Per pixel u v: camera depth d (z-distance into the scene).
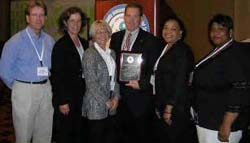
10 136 5.07
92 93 3.11
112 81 3.24
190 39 7.06
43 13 3.07
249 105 2.39
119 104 3.43
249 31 5.78
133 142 3.45
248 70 2.35
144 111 3.38
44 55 3.16
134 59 3.35
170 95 3.12
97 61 3.12
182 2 7.05
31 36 3.09
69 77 3.13
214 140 2.54
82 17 3.35
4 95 8.29
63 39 3.19
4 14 9.42
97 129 3.16
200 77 2.57
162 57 3.25
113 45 3.47
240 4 6.05
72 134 3.24
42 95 3.14
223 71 2.44
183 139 3.20
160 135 3.35
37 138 3.27
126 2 3.90
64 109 3.12
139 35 3.38
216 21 2.51
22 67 3.06
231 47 2.43
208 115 2.54
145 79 3.35
